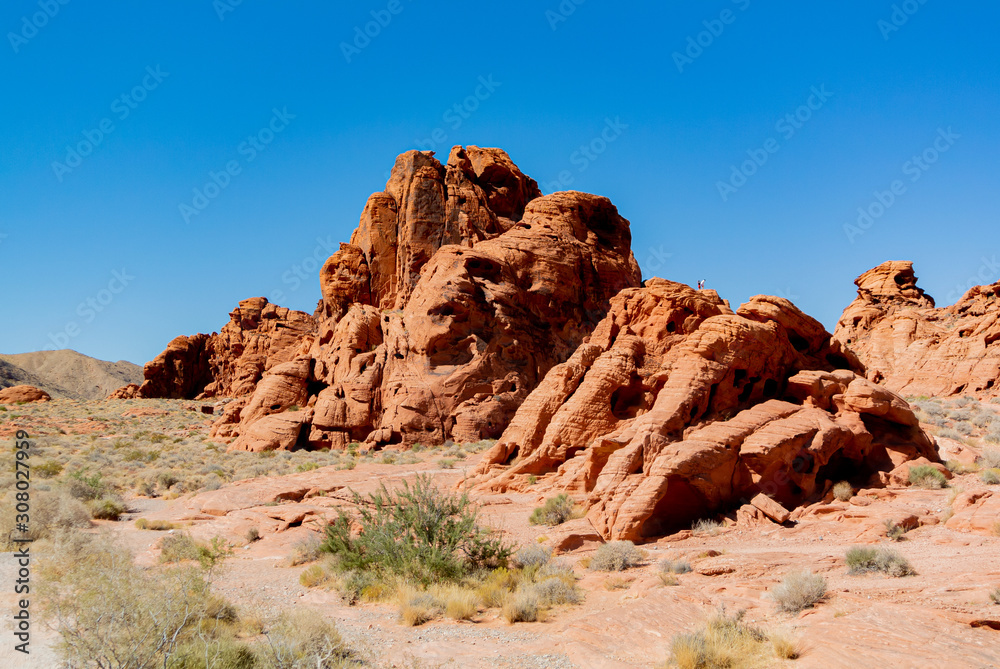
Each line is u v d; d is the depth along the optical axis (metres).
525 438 26.42
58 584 10.96
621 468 19.83
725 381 22.89
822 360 26.95
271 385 48.03
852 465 22.69
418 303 48.25
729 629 10.05
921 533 16.59
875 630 9.46
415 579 14.17
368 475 29.77
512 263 50.34
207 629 10.11
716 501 19.66
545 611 12.49
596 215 58.28
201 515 23.56
